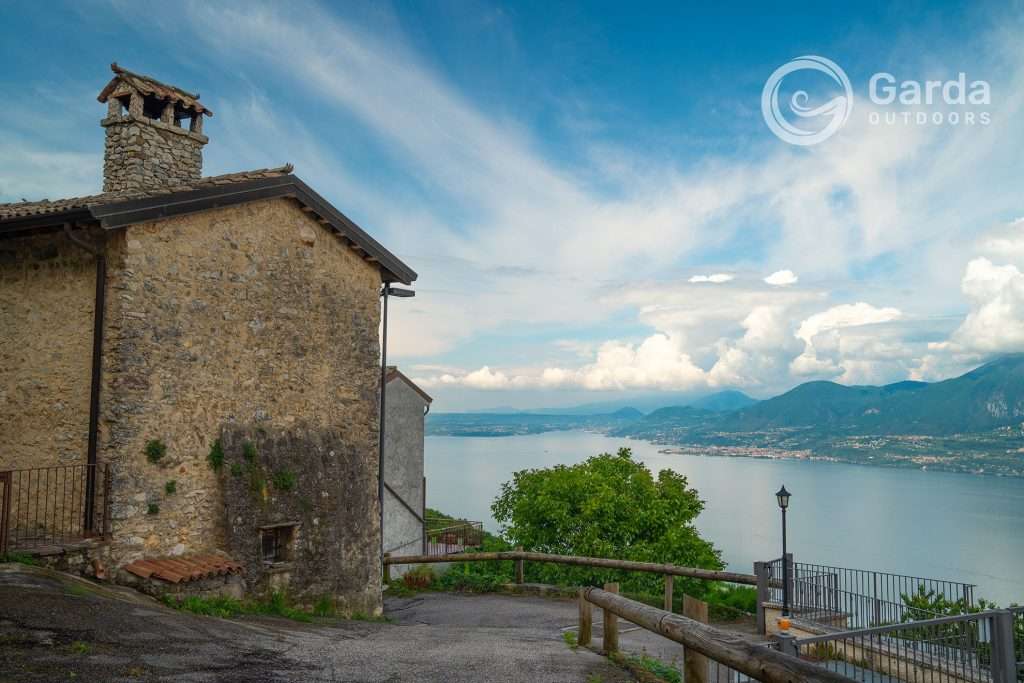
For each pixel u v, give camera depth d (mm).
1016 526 99375
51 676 4691
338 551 12039
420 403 25719
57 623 6094
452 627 10953
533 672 6355
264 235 11367
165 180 11922
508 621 12016
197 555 9906
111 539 8898
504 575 18688
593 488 20859
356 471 12695
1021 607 9359
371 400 13352
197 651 6172
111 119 11742
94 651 5504
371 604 12648
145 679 4973
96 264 9516
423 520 24625
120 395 9117
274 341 11438
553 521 20766
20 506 9648
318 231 12430
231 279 10758
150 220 9477
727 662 4465
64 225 9070
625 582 18734
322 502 11805
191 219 10180
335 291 12719
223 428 10477
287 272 11750
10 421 9867
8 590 6738
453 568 18828
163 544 9492
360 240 12992
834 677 3721
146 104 12711
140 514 9242
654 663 6934
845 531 92125
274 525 10883
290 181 11508
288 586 11039
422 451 25609
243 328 10914
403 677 5984
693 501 22438
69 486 9312
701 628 5000
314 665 6254
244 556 10320
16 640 5414
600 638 9336
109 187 11703
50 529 9375
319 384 12234
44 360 9766
